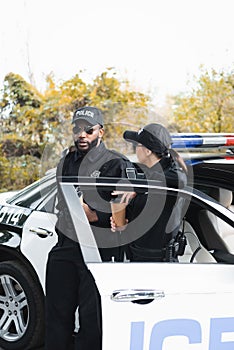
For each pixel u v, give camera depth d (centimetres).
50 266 368
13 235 443
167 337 334
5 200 480
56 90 1123
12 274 444
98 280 334
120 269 341
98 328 341
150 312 333
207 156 433
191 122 1129
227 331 340
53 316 369
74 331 385
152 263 348
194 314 337
